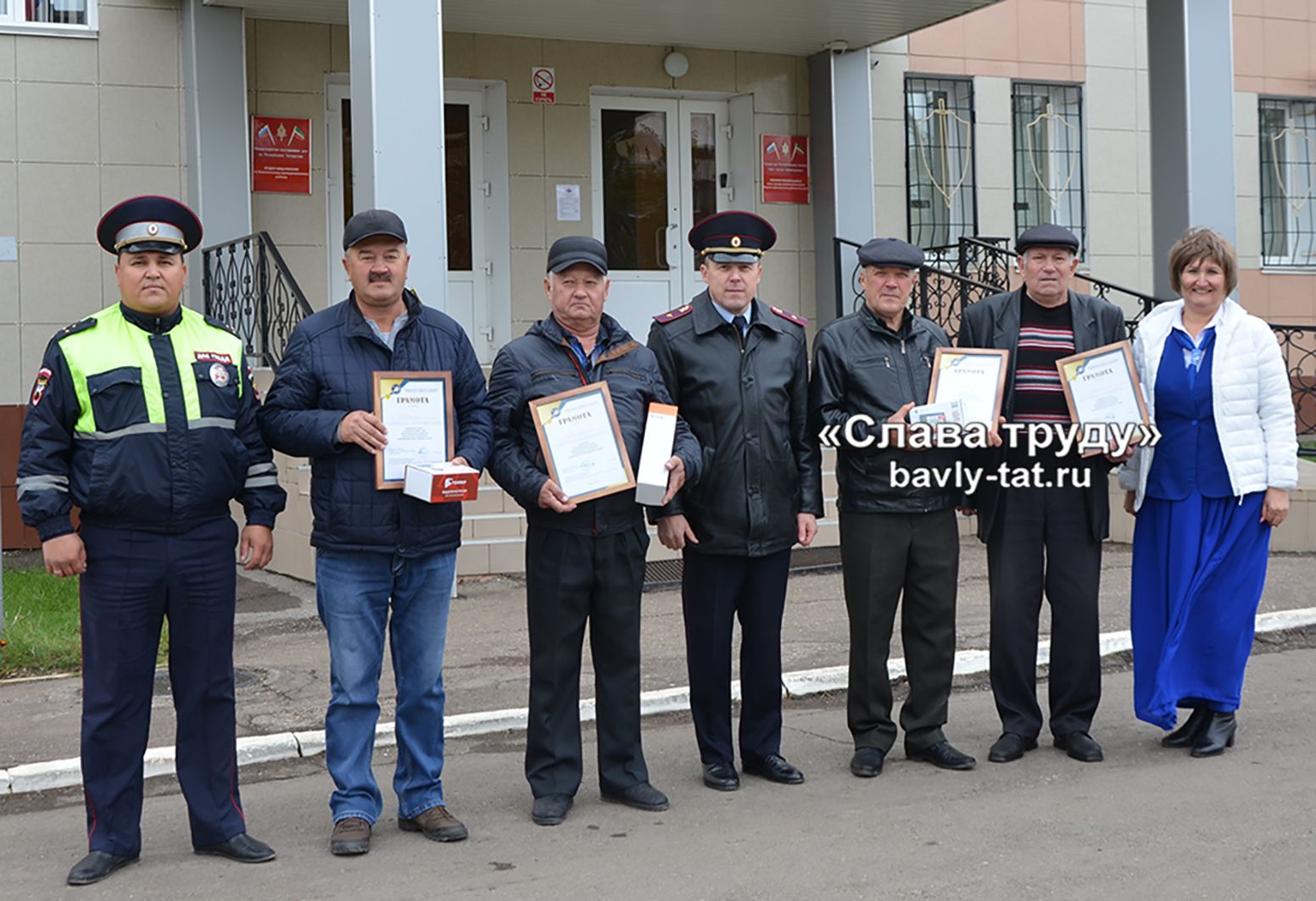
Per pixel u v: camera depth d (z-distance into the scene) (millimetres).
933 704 5699
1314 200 15867
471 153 12539
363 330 4781
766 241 5457
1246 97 15500
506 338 12492
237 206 11266
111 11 11180
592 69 12672
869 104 13320
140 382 4500
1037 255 5758
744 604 5531
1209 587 5805
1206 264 5832
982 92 14227
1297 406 12914
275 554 10398
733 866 4531
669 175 13273
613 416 5031
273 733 6070
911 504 5559
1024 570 5781
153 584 4555
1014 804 5133
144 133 11281
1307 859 4465
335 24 11734
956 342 5992
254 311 10320
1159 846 4621
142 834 5004
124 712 4578
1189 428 5852
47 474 4426
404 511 4746
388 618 5078
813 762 5773
